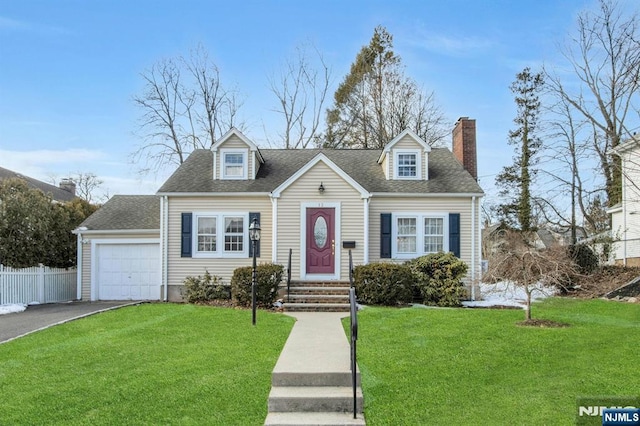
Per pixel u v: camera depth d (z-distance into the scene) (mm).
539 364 7832
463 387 6895
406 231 17094
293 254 16016
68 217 20703
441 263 15250
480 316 11969
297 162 19594
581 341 9164
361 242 16016
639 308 13242
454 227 17016
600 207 26797
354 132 34719
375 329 10453
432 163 19422
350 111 34969
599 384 6848
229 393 6723
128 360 8219
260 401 6500
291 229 16094
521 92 34406
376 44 34875
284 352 8281
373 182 17797
